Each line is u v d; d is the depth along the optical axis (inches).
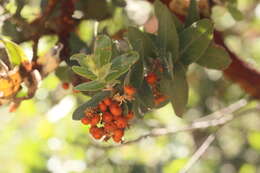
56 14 47.7
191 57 43.7
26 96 44.8
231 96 65.7
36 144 64.3
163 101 43.7
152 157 70.8
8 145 66.6
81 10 48.1
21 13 48.1
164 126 61.1
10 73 44.1
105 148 55.0
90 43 47.4
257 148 70.1
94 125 41.6
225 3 51.6
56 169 62.5
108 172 68.6
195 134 69.6
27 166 64.9
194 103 70.9
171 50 43.4
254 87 51.4
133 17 51.3
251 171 75.2
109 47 40.6
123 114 41.6
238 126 77.2
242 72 51.1
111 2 49.4
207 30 43.5
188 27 43.6
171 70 42.6
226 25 64.7
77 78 45.7
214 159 79.3
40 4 47.5
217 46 44.2
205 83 69.7
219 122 54.0
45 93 55.9
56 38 48.1
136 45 42.3
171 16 43.3
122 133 41.5
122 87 41.7
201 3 48.6
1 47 44.2
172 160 68.2
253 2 67.1
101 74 40.7
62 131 63.2
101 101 41.4
